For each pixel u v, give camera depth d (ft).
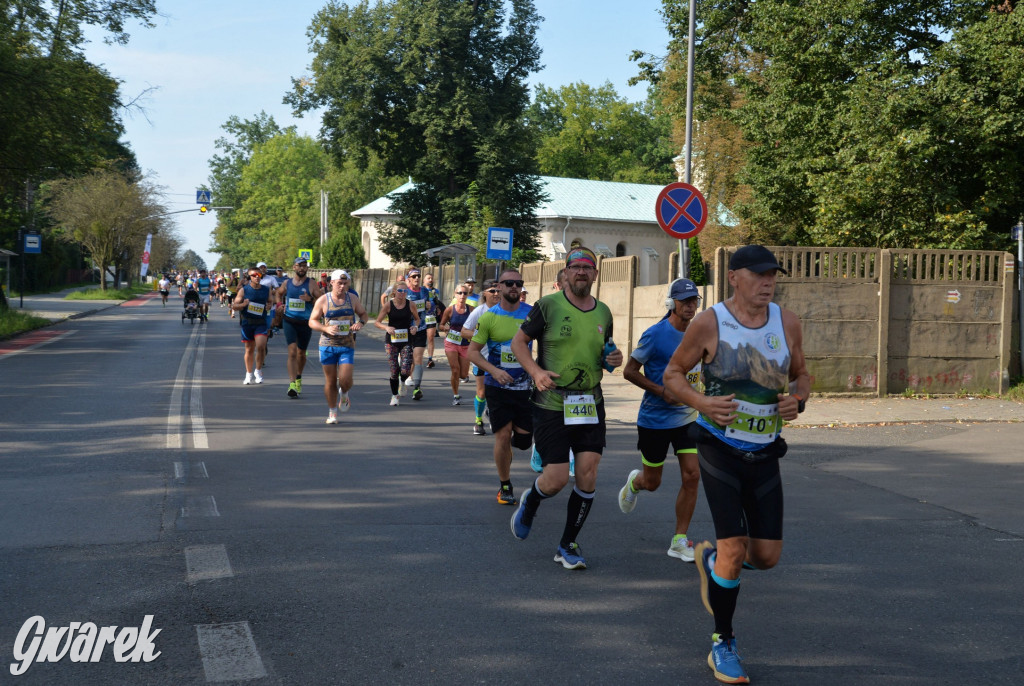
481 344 22.97
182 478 25.66
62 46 87.61
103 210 200.54
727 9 78.74
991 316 48.37
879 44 65.82
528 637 14.12
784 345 13.03
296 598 15.83
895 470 29.48
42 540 19.19
